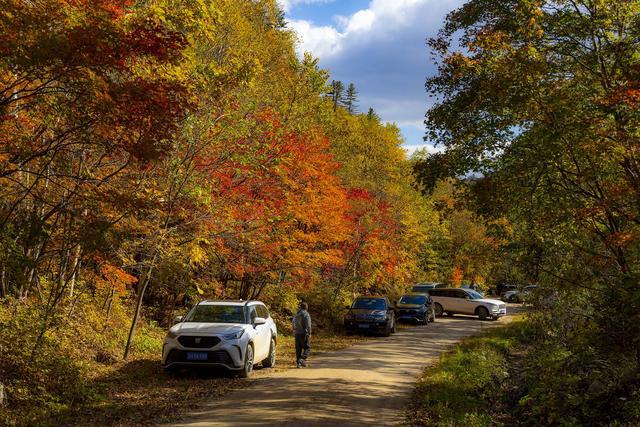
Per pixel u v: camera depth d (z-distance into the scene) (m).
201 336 11.01
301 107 16.28
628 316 7.91
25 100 7.85
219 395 9.44
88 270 12.55
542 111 9.55
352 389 10.11
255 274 19.62
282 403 8.66
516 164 10.21
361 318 21.38
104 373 10.73
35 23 6.06
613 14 10.16
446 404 8.75
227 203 13.77
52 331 10.74
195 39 10.30
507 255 12.54
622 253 9.54
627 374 7.74
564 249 10.82
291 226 17.52
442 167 11.20
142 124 6.93
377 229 26.55
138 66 7.69
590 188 10.14
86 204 7.84
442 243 44.78
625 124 9.20
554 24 10.49
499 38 10.27
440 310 32.75
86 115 6.93
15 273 7.75
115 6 7.31
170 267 14.12
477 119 10.82
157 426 7.26
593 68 10.65
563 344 10.45
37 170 9.01
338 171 28.08
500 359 14.41
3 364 8.60
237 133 12.54
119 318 14.47
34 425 7.19
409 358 15.12
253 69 11.52
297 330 13.18
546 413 8.27
